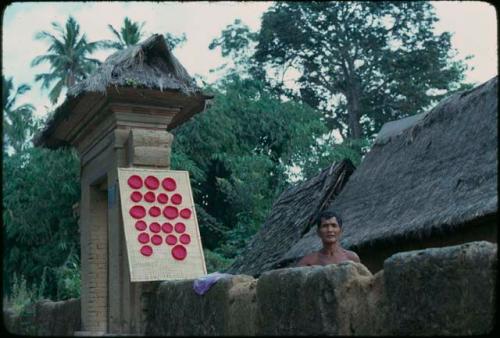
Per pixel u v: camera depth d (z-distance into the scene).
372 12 24.38
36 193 14.54
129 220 7.13
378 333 4.11
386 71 24.98
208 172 19.95
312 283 4.26
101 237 8.47
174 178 7.48
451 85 24.98
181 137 18.56
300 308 4.34
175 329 6.13
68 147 9.36
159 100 7.58
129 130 7.55
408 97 24.91
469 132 8.50
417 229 7.48
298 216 11.07
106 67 7.45
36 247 14.34
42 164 14.65
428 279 3.83
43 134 8.80
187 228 7.33
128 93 7.38
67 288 12.41
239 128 19.72
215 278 5.53
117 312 7.36
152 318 6.80
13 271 14.05
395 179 9.36
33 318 8.88
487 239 6.79
